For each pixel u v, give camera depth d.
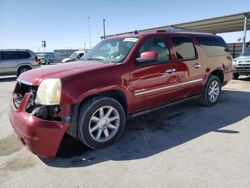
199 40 5.16
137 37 4.08
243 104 5.86
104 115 3.49
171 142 3.66
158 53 4.18
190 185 2.54
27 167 3.05
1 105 6.79
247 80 10.37
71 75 3.14
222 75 5.91
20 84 3.56
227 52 6.03
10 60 14.01
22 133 2.98
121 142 3.72
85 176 2.80
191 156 3.18
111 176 2.78
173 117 4.90
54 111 3.03
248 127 4.22
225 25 18.50
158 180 2.66
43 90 2.99
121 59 3.74
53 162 3.15
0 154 3.44
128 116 3.90
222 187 2.49
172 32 4.62
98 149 3.49
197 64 4.96
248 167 2.86
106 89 3.39
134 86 3.76
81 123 3.25
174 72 4.40
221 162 2.99
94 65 3.56
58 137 3.01
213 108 5.51
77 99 3.10
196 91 5.15
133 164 3.03
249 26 19.27
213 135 3.88
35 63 14.90
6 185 2.67
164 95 4.32
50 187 2.61
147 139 3.81
